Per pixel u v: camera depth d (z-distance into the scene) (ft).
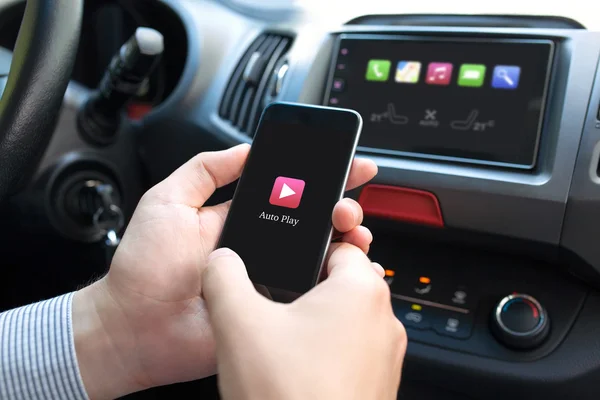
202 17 3.04
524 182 2.36
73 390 1.89
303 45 2.84
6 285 3.15
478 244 2.54
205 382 2.89
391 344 1.43
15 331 1.88
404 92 2.66
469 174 2.44
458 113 2.56
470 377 2.49
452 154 2.54
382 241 2.77
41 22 1.94
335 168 1.95
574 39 2.46
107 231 2.93
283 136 2.04
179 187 2.02
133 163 3.08
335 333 1.30
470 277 2.62
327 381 1.22
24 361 1.85
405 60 2.68
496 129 2.51
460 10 2.66
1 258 2.99
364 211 2.62
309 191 1.92
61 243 2.92
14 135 1.92
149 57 2.56
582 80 2.38
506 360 2.44
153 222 1.93
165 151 3.03
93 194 2.87
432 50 2.65
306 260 1.82
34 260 3.01
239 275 1.43
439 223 2.52
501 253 2.59
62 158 2.83
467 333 2.53
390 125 2.65
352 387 1.25
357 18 2.83
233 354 1.27
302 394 1.19
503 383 2.44
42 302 1.98
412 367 2.58
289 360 1.23
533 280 2.55
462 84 2.58
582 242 2.31
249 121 2.84
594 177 2.28
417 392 2.71
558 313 2.47
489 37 2.59
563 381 2.37
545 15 2.54
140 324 1.92
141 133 3.06
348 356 1.28
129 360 1.95
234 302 1.34
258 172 1.99
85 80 3.49
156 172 3.09
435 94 2.61
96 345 1.90
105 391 1.96
